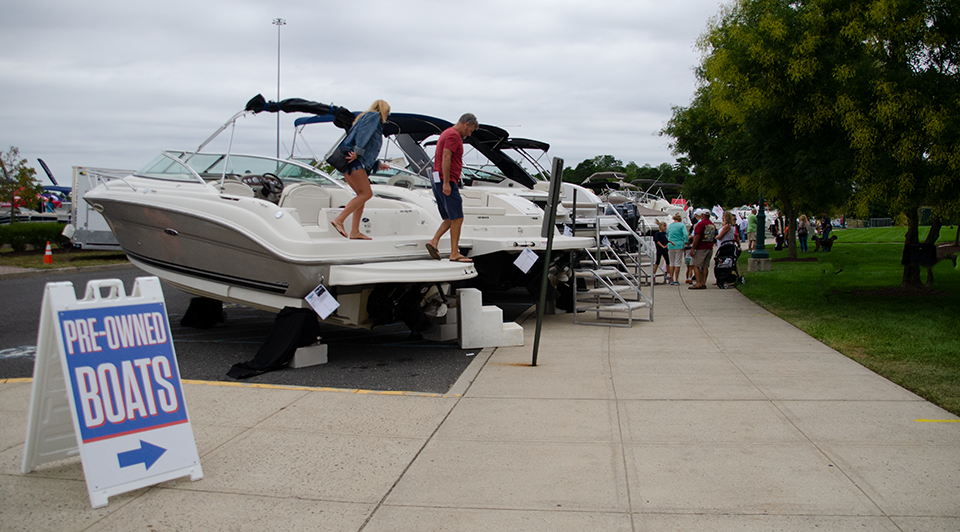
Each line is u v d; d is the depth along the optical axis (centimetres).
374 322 776
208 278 772
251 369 650
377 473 398
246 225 701
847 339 788
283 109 870
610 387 591
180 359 726
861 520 333
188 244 761
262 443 449
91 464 352
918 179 907
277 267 695
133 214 791
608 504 354
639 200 3148
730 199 2759
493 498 363
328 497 365
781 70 993
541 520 337
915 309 1014
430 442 451
